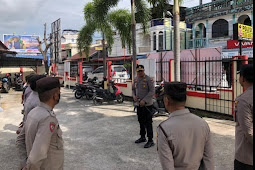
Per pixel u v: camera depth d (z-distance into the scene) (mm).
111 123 6602
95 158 4156
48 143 1748
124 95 11180
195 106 7801
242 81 2045
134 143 4887
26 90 3801
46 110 1851
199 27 20547
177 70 7121
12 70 19672
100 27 12531
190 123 1640
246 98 1881
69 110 8531
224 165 3736
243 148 1994
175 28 7098
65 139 5230
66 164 3920
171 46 22250
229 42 13961
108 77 11867
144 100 4512
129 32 13453
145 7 10281
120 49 26156
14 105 9836
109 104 9734
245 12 16656
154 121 6734
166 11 8750
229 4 17656
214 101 7129
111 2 9977
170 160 1578
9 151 4555
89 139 5207
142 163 3912
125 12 13375
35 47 40719
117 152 4414
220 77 7750
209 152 1703
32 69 19938
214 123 6207
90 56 28109
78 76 15539
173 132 1599
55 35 27250
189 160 1607
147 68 8883
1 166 3893
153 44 23219
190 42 20969
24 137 1964
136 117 7273
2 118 7414
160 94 7234
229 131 5469
